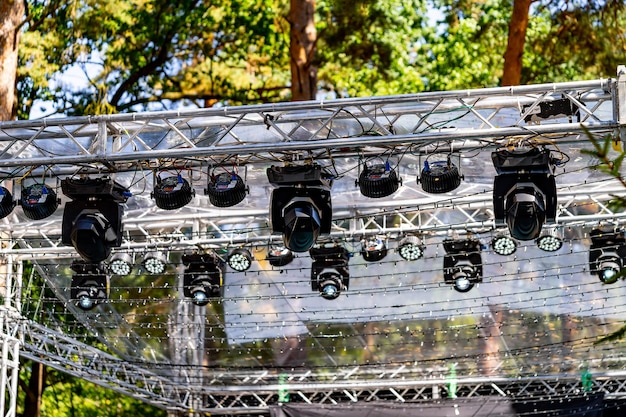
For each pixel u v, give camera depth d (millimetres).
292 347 12789
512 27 15031
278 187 9141
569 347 12453
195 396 13453
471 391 13656
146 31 19000
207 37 19562
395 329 12461
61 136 9047
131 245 10852
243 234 11203
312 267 10898
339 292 10859
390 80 18609
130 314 12500
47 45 15727
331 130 8906
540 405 12758
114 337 12625
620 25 14148
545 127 8266
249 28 19547
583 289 11750
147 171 10109
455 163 9969
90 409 19141
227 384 13477
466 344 12609
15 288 11539
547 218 8812
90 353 12422
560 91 8305
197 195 10547
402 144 8805
